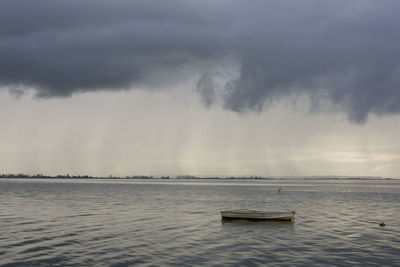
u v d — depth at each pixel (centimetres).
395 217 4972
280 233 3562
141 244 2930
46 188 15088
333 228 3903
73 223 4084
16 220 4294
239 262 2398
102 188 16350
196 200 8444
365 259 2488
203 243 3016
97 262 2364
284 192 13625
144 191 13588
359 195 11406
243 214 4494
